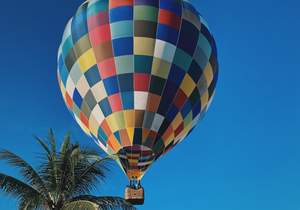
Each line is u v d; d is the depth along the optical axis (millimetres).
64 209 16188
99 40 20234
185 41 20500
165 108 19562
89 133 21000
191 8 21938
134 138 19125
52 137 17984
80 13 21609
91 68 20141
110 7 20906
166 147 20062
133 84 19453
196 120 21297
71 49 21094
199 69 20703
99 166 17078
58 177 17094
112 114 19438
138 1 20953
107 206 16766
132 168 19391
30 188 16828
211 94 21953
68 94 21297
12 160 17109
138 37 20031
